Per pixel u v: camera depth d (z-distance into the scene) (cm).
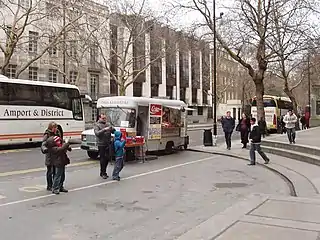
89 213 799
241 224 675
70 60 4422
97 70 5031
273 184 1169
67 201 906
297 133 2972
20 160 1616
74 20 3181
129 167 1502
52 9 3272
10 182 1138
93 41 4266
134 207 855
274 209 785
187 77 7181
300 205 821
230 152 2023
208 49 2838
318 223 679
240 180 1238
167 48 3941
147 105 1777
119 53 4231
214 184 1161
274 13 2470
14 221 733
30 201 901
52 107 2266
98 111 1758
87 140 1658
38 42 3841
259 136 1586
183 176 1307
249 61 4250
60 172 991
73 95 2412
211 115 8119
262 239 588
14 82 2073
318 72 4541
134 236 648
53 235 649
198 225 676
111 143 1255
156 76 6134
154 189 1070
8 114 2033
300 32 2433
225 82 7312
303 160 1628
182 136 2081
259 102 2625
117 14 3853
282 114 4019
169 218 766
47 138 999
